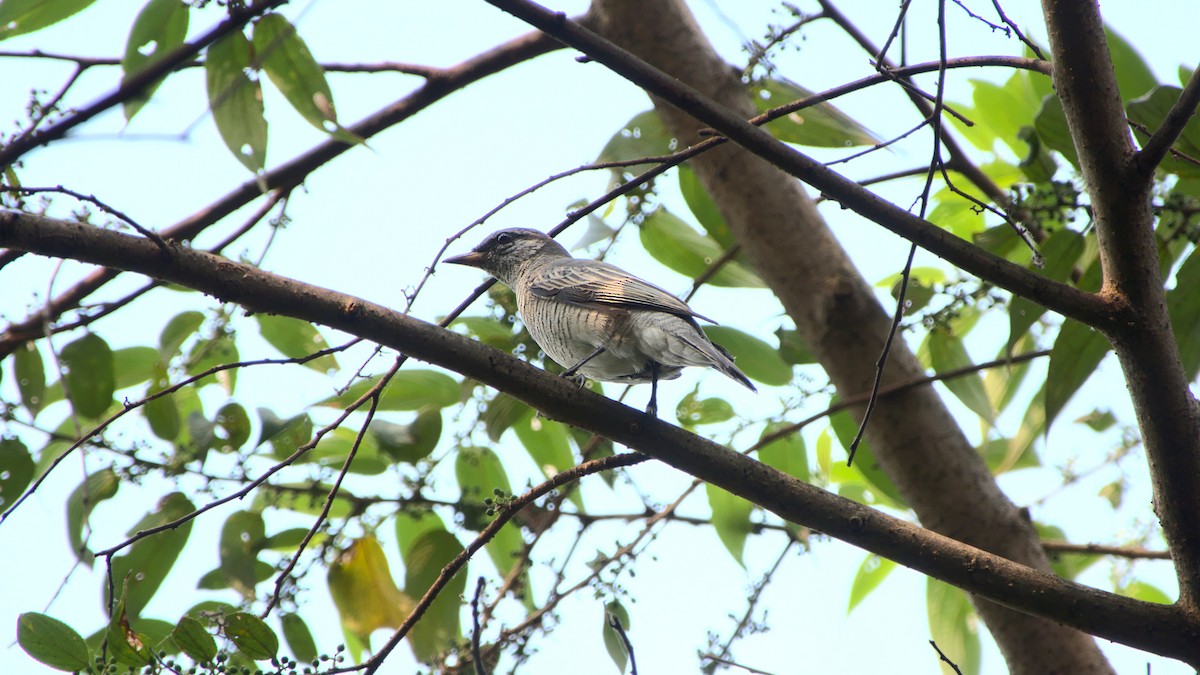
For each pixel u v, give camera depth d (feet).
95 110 25.76
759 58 34.30
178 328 36.29
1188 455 24.57
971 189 40.83
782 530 36.86
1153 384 24.62
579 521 37.17
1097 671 31.19
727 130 25.05
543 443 39.34
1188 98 22.95
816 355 35.76
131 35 27.25
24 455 32.53
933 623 39.86
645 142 38.17
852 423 38.68
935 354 39.45
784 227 35.65
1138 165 23.84
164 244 24.89
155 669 22.65
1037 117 30.17
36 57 29.25
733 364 33.60
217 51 26.32
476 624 24.41
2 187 22.48
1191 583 24.79
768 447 39.88
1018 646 32.01
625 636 25.72
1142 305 24.45
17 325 32.86
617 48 25.11
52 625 22.49
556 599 33.45
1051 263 31.32
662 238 41.14
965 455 33.91
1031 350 41.29
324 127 26.61
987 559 25.66
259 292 25.58
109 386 33.45
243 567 33.58
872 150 25.44
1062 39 23.90
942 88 23.80
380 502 35.68
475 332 39.86
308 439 34.91
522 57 35.60
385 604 35.27
